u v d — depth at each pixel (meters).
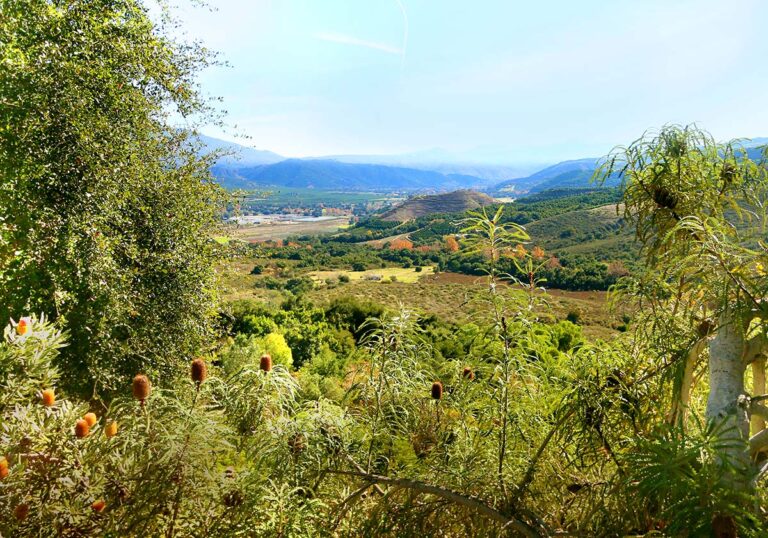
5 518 1.33
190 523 1.44
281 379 1.70
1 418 1.54
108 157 4.69
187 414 1.44
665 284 1.41
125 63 5.07
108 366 4.48
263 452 1.59
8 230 4.02
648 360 1.55
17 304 4.06
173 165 5.99
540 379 1.62
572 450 1.60
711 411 1.13
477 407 1.71
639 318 1.52
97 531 1.35
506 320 1.58
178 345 5.63
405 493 1.62
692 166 1.54
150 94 5.79
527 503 1.50
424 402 1.85
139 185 5.21
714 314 1.21
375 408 1.80
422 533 1.42
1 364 1.67
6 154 4.03
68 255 4.31
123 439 1.47
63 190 4.39
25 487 1.42
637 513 1.18
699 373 1.41
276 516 1.44
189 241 5.91
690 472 0.97
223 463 1.91
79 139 4.36
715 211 1.50
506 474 1.50
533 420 1.59
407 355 1.81
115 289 4.65
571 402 1.52
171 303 5.59
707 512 0.92
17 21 4.23
